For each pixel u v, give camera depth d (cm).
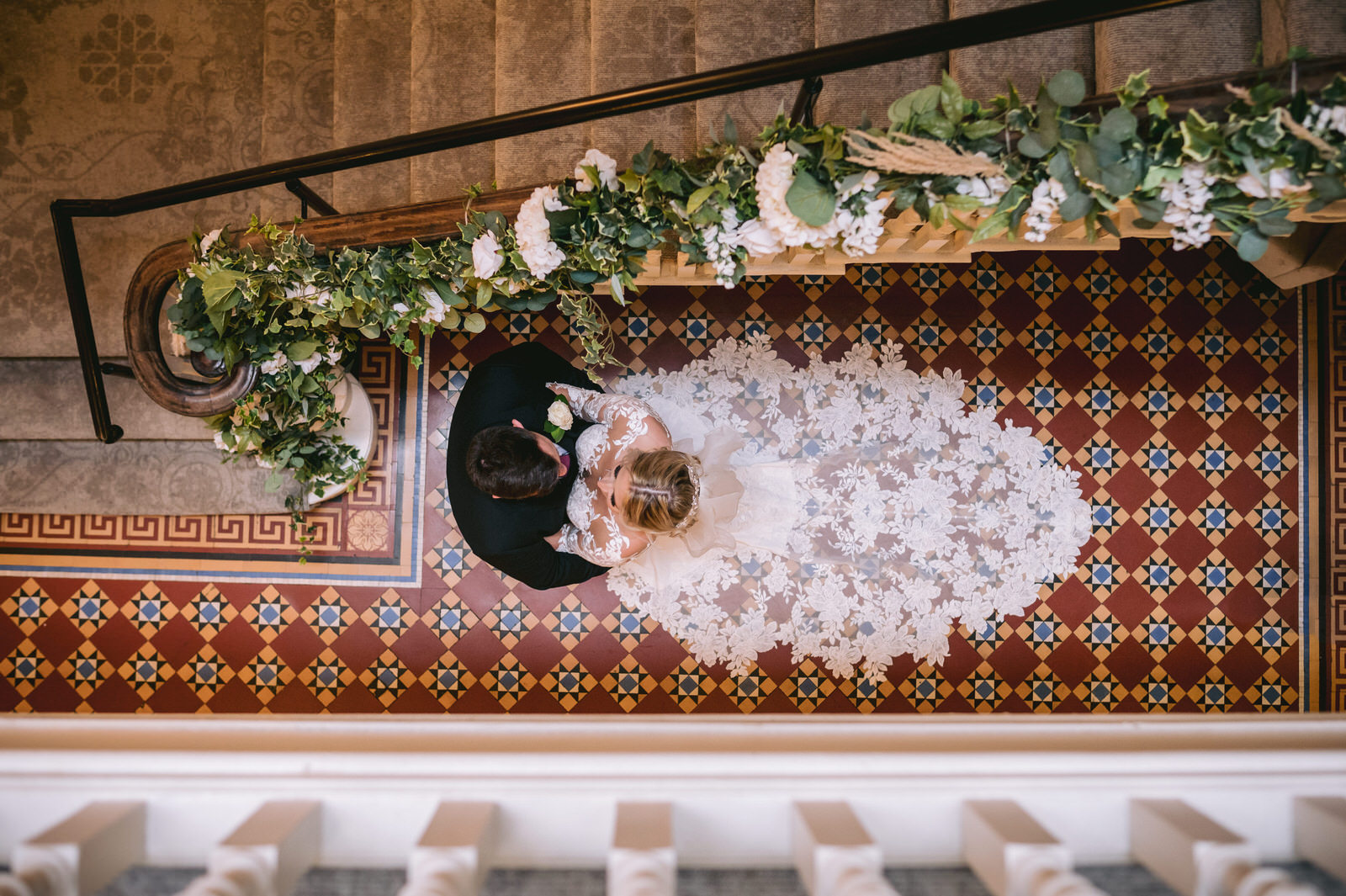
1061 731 147
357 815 130
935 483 350
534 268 213
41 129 308
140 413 312
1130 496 355
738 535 327
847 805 129
